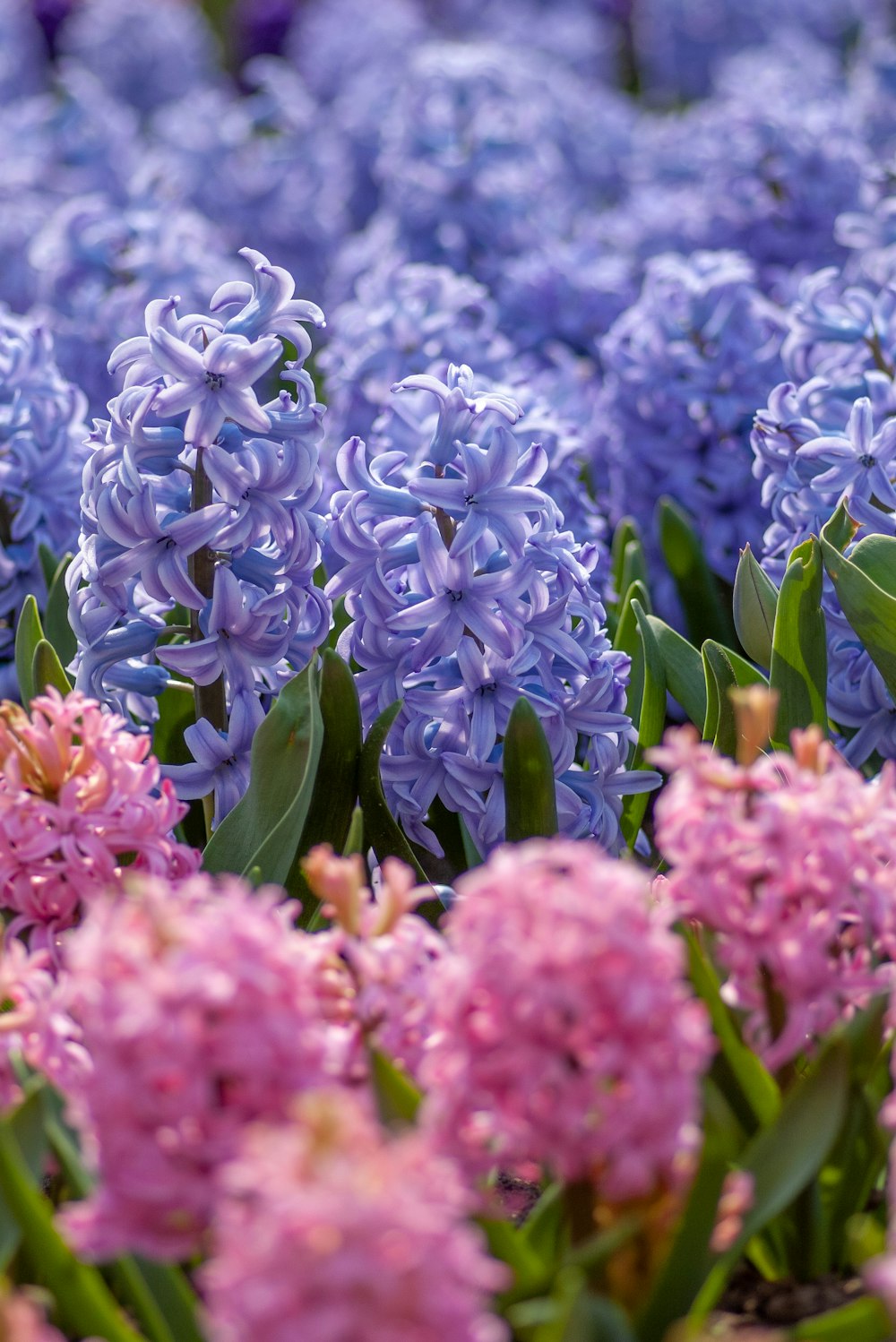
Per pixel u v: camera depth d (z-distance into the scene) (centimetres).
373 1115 117
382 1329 107
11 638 145
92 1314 115
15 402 145
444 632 130
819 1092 117
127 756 123
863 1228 120
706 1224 115
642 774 134
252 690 132
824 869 117
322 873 117
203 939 113
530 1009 113
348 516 130
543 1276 116
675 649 138
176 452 130
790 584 134
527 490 130
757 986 119
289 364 131
